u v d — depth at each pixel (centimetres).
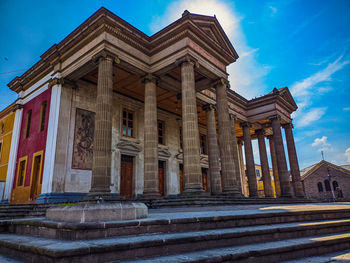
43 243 432
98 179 1294
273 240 591
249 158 2781
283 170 2617
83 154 1805
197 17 1731
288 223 726
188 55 1590
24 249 430
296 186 2806
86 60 1606
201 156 2878
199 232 539
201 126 3034
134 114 2305
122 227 486
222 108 1845
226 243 522
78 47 1677
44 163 1716
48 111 1853
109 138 1380
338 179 4384
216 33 1889
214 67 1833
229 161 1762
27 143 2011
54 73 1853
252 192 2677
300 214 779
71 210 520
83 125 1850
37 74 2067
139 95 2264
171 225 544
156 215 687
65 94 1795
